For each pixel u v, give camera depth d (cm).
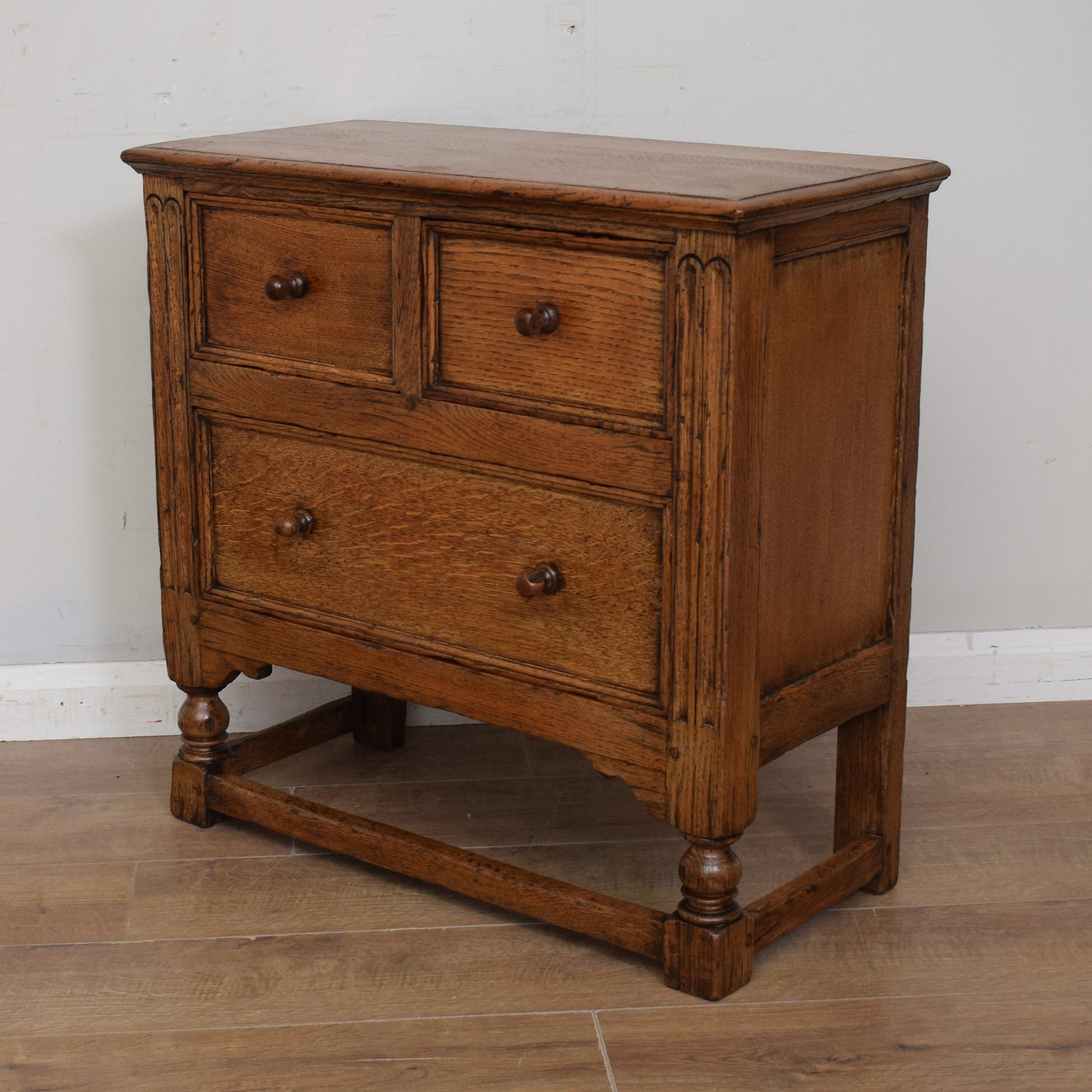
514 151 198
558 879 209
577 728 183
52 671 256
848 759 204
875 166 183
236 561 211
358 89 239
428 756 250
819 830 225
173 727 258
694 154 196
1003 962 190
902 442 191
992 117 242
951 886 208
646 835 223
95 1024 177
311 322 192
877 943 194
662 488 167
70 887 207
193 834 223
